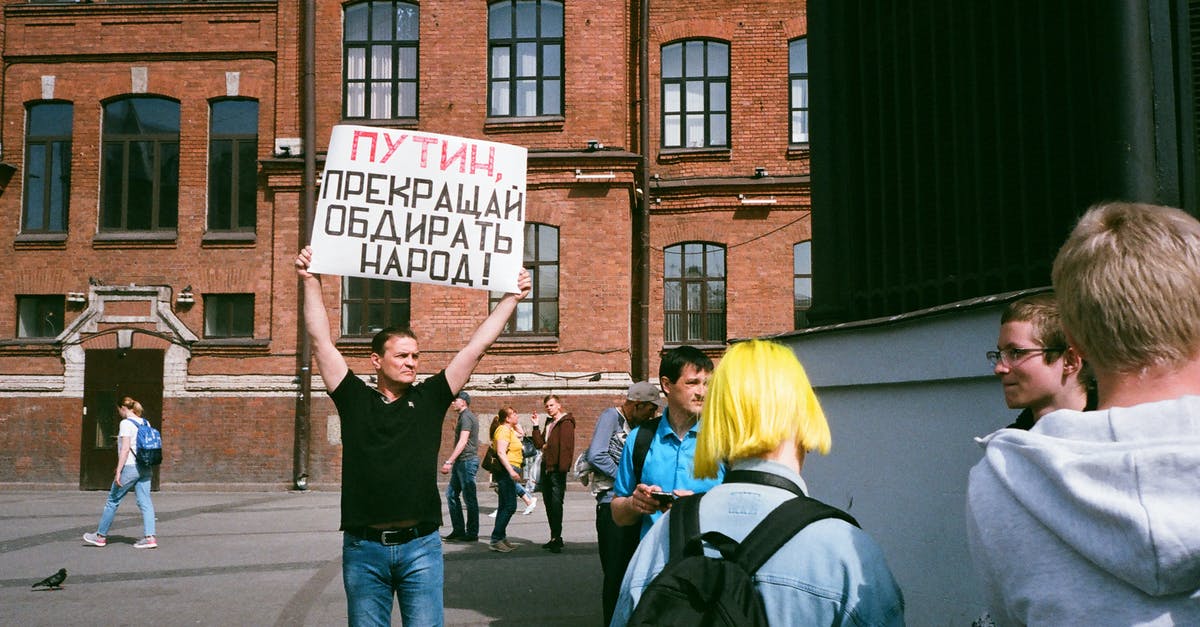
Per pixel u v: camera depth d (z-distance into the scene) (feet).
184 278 65.10
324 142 64.95
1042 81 13.53
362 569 13.64
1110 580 4.16
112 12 66.69
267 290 64.54
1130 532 3.98
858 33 17.85
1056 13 13.41
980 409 12.57
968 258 14.97
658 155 69.77
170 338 64.23
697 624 5.72
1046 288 10.97
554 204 63.10
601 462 19.38
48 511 49.34
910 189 16.26
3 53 66.90
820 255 18.13
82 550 35.17
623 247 62.69
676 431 14.39
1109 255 4.58
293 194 64.85
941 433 13.43
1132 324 4.42
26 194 67.10
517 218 15.72
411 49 65.87
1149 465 4.02
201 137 66.13
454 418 62.03
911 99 16.30
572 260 62.69
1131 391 4.54
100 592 27.02
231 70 66.23
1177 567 3.88
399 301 63.67
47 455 63.93
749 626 5.70
